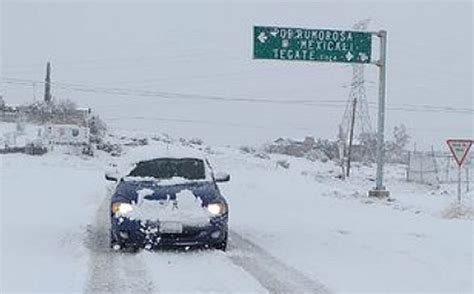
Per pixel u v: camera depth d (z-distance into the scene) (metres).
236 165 53.47
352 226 15.83
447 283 9.41
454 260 11.20
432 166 47.34
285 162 60.28
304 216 17.95
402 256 11.52
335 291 8.83
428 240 13.52
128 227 11.30
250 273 9.88
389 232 14.77
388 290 8.91
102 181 30.09
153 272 9.77
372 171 60.81
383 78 28.44
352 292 8.79
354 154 75.00
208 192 11.81
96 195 22.67
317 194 27.42
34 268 9.88
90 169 42.41
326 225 15.90
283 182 35.47
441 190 38.78
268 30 28.44
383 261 11.02
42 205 18.55
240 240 13.20
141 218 11.29
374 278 9.66
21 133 63.59
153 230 11.25
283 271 10.08
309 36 28.61
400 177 52.78
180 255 11.12
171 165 12.97
